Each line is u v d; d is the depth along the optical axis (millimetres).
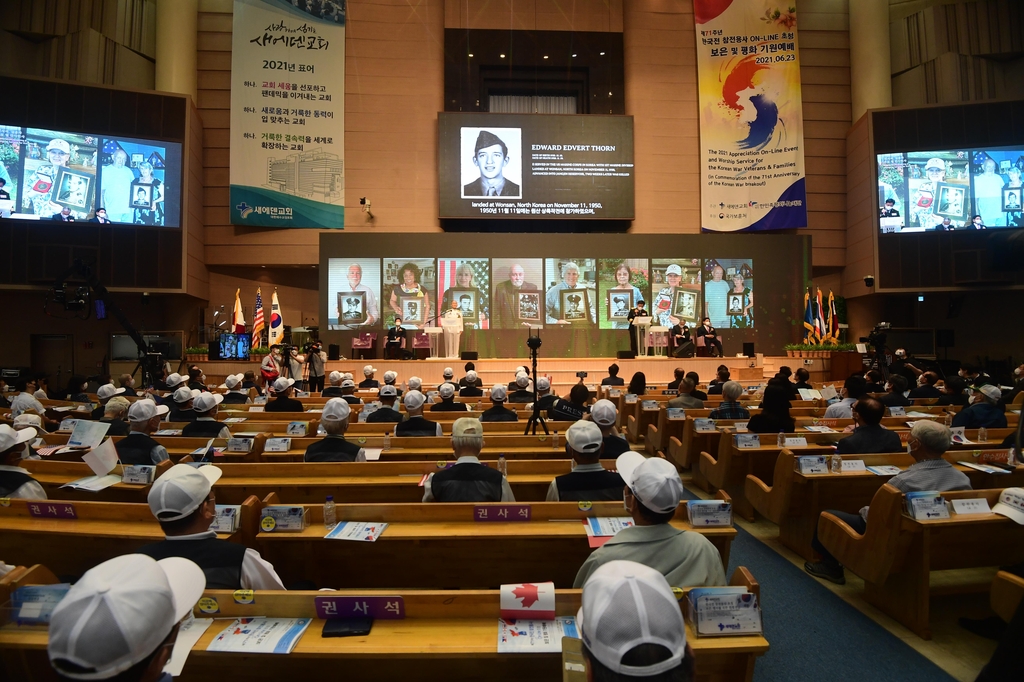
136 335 12359
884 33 22359
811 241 21500
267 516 3254
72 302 11797
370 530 3213
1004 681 1457
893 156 21047
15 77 17984
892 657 3418
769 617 3908
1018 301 21750
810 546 4801
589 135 21469
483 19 22234
